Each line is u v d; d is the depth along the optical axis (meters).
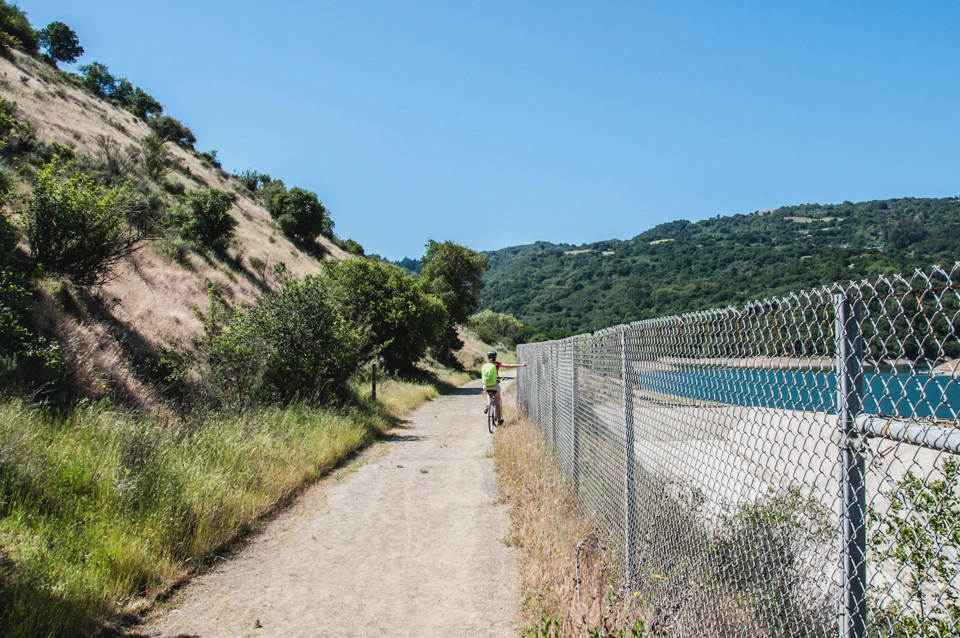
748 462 2.68
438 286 49.12
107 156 26.16
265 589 4.70
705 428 3.13
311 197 51.28
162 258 19.33
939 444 1.57
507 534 6.04
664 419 3.76
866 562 1.96
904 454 3.02
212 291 12.73
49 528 4.49
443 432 13.63
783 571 2.52
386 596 4.58
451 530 6.21
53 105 33.25
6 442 5.24
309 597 4.55
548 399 9.94
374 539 5.91
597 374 5.73
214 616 4.19
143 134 45.12
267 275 28.91
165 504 5.41
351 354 13.38
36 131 22.72
